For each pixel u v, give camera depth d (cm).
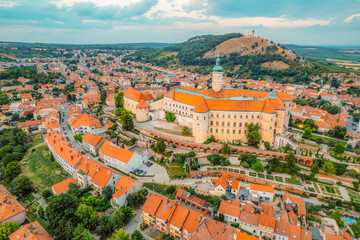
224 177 12950
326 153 16212
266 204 11312
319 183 13712
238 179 13912
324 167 14125
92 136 17312
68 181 13438
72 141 18800
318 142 17512
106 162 15488
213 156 15050
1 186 13412
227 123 16988
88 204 11938
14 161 15675
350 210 11825
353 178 13875
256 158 14950
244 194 12475
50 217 10412
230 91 18488
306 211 11656
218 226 9369
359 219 11244
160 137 17262
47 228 10425
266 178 13688
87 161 14000
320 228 10712
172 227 10044
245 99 17125
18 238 9506
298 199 11869
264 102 16525
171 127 18762
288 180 13588
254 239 8925
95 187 12988
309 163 15038
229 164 15100
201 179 13825
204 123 16638
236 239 9112
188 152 15975
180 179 13788
